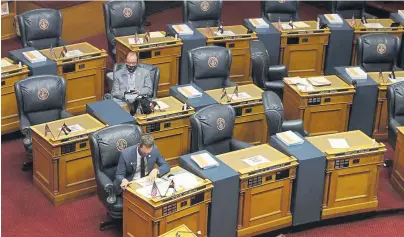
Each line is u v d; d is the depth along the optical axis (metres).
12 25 12.92
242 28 11.48
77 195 8.58
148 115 8.71
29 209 8.45
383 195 8.98
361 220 8.52
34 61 9.83
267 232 8.00
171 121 8.80
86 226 8.20
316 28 11.52
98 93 10.42
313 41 11.47
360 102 9.88
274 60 11.44
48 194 8.56
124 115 8.73
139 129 8.08
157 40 10.75
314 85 9.68
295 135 8.30
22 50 10.18
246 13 15.04
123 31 11.48
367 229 8.38
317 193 8.12
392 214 8.68
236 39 11.10
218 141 8.52
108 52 11.65
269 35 11.27
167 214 7.09
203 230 7.49
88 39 13.20
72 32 13.03
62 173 8.38
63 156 8.30
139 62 10.27
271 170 7.69
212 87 10.10
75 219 8.31
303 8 15.62
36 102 8.93
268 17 12.45
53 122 8.62
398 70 10.81
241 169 7.61
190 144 9.05
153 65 10.07
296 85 9.73
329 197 8.17
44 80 9.00
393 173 9.14
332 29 11.52
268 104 8.58
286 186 7.90
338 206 8.27
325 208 8.21
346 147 8.14
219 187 7.44
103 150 7.80
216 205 7.50
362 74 10.02
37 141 8.49
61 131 8.31
